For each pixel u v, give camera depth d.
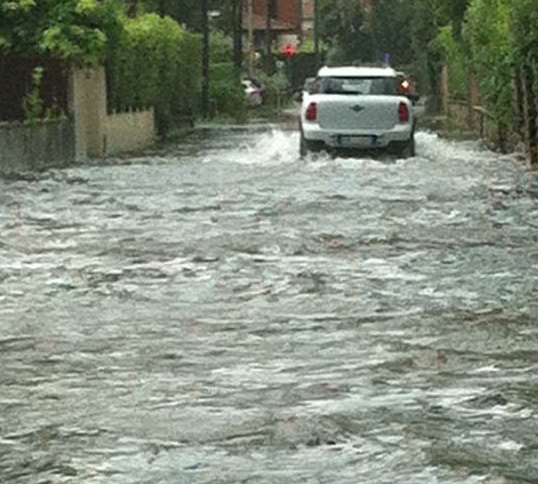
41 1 39.81
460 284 16.73
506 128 40.53
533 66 34.22
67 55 39.47
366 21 116.25
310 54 117.94
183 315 14.96
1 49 39.50
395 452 9.85
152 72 49.56
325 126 38.09
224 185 29.98
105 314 15.05
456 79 62.50
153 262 18.61
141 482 9.29
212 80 79.75
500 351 13.12
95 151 42.31
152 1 73.62
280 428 10.48
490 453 9.84
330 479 9.28
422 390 11.60
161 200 26.80
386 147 38.00
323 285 16.69
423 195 27.34
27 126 36.72
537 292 16.20
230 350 13.21
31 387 11.88
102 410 11.10
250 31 110.56
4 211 25.09
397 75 39.62
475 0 49.00
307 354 13.00
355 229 21.94
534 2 34.47
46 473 9.53
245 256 19.09
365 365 12.52
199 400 11.34
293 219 23.36
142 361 12.80
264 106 91.19
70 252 19.66
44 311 15.23
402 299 15.77
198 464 9.66
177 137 53.53
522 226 22.34
